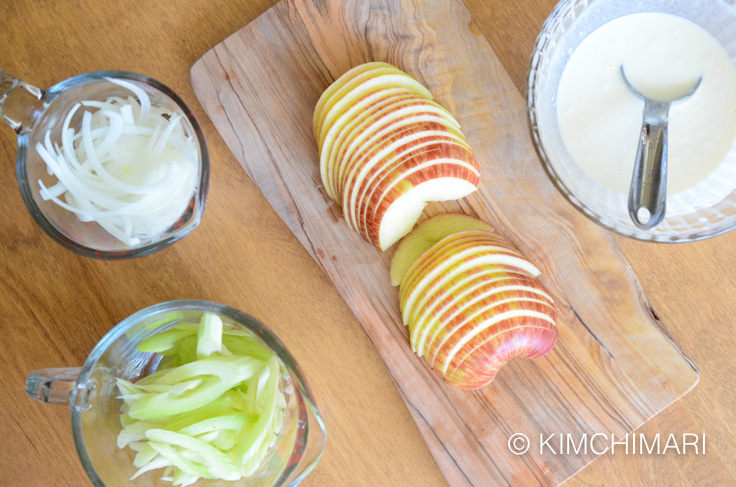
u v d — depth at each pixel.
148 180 0.55
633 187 0.53
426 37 0.59
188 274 0.60
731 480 0.59
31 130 0.55
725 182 0.54
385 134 0.55
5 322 0.59
